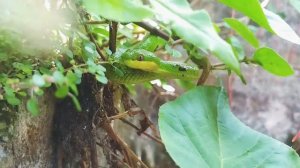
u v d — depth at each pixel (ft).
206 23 0.91
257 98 2.39
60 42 1.07
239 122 1.18
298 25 2.47
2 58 0.96
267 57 1.24
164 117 1.08
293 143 2.22
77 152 1.22
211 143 1.11
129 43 1.34
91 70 0.99
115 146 1.35
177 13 0.90
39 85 0.84
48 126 1.19
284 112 2.34
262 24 1.06
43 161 1.18
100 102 1.24
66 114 1.22
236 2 1.02
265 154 1.13
